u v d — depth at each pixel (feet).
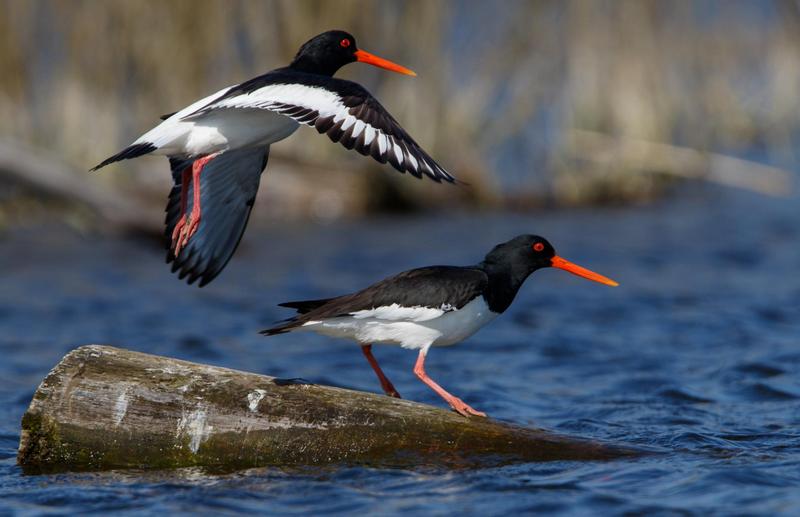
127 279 60.08
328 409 28.86
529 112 79.56
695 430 32.94
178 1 73.20
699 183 85.71
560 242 68.18
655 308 52.42
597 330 48.80
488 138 80.07
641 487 26.78
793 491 26.30
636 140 83.25
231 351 45.93
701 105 89.66
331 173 78.74
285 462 28.60
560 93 84.12
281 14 73.77
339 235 71.31
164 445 28.91
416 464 28.35
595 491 26.53
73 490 27.32
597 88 83.10
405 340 29.35
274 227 74.28
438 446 28.66
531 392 39.14
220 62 74.79
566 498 26.09
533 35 78.02
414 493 26.63
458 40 81.87
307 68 33.47
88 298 55.62
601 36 82.33
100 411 29.01
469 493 26.53
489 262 31.07
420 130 77.15
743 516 24.70
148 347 46.57
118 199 69.10
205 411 28.84
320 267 62.49
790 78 97.71
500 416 35.55
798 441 31.45
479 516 25.14
